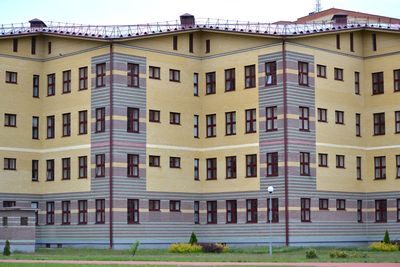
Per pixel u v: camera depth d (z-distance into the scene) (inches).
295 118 2847.0
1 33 3041.3
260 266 1771.7
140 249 2795.3
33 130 3088.1
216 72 3038.9
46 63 3100.4
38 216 3063.5
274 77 2871.6
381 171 3048.7
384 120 3053.6
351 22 3238.2
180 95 3016.7
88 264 1877.5
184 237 2972.4
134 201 2856.8
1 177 3004.4
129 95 2876.5
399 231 2974.9
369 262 1985.7
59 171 3016.7
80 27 3004.4
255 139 2903.5
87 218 2891.2
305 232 2832.2
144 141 2898.6
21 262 1977.1
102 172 2856.8
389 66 3053.6
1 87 3029.0
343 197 2979.8
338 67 3021.7
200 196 3038.9
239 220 2925.7
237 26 2984.7
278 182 2824.8
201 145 3058.6
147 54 2935.5
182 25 3029.0
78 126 2957.7
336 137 2977.4
